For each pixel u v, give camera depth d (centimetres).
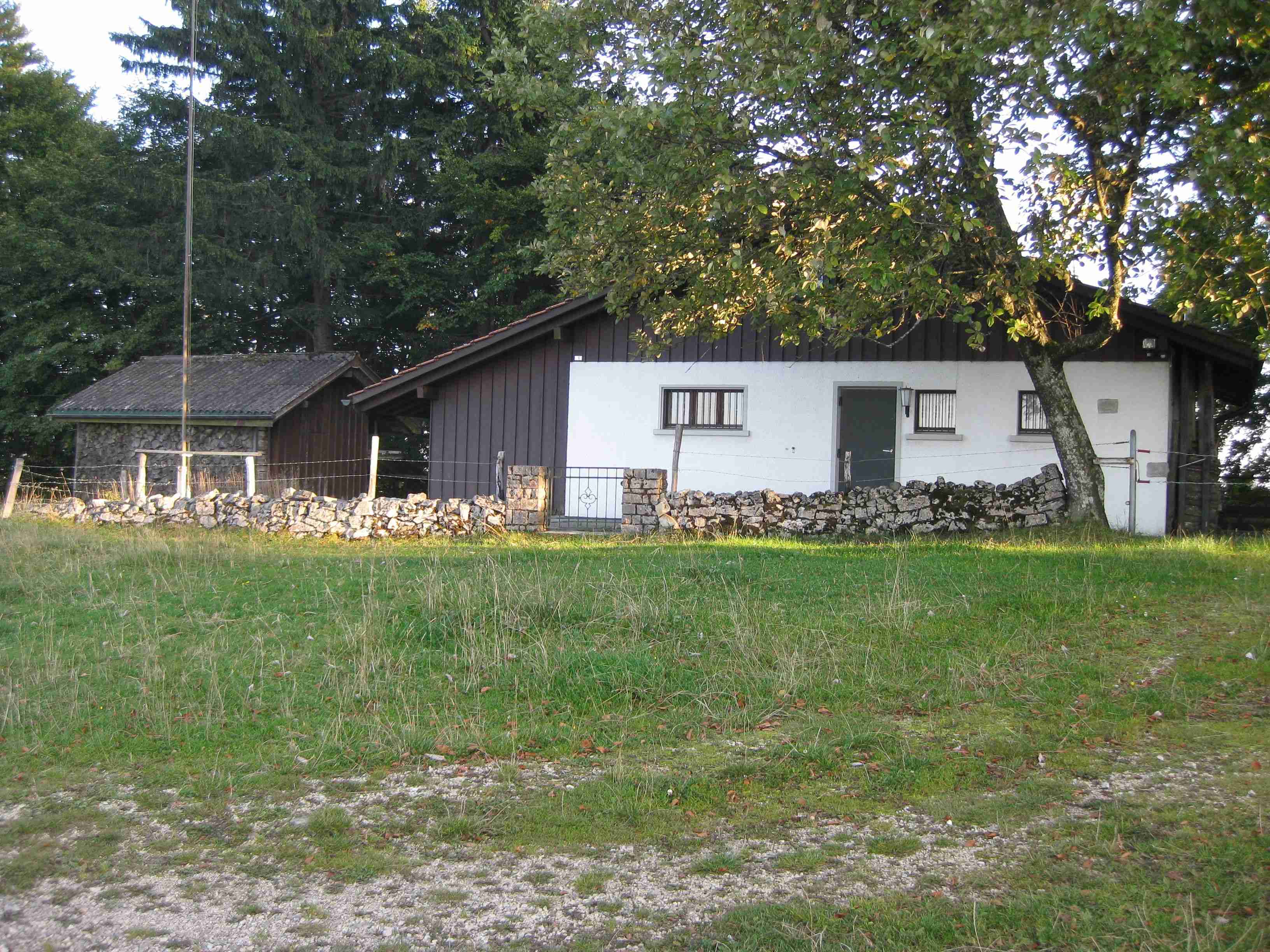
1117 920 402
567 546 1437
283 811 546
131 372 2642
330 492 2520
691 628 896
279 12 3038
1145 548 1257
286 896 451
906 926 406
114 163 3136
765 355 1861
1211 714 660
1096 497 1423
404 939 412
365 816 540
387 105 3253
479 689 761
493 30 3122
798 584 1060
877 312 1379
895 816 523
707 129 1225
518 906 439
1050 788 544
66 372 3234
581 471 1945
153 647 865
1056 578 1048
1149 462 1631
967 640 846
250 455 1842
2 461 3275
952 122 1194
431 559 1294
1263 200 1158
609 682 755
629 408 1934
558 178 1444
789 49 1195
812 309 1377
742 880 457
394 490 2880
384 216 3262
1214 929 388
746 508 1517
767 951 393
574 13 1368
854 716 681
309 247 3025
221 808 552
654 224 1406
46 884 464
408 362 3459
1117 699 690
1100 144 1295
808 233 1262
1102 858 458
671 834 510
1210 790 530
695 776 577
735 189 1208
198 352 3250
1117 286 1312
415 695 747
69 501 1788
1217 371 1789
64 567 1223
